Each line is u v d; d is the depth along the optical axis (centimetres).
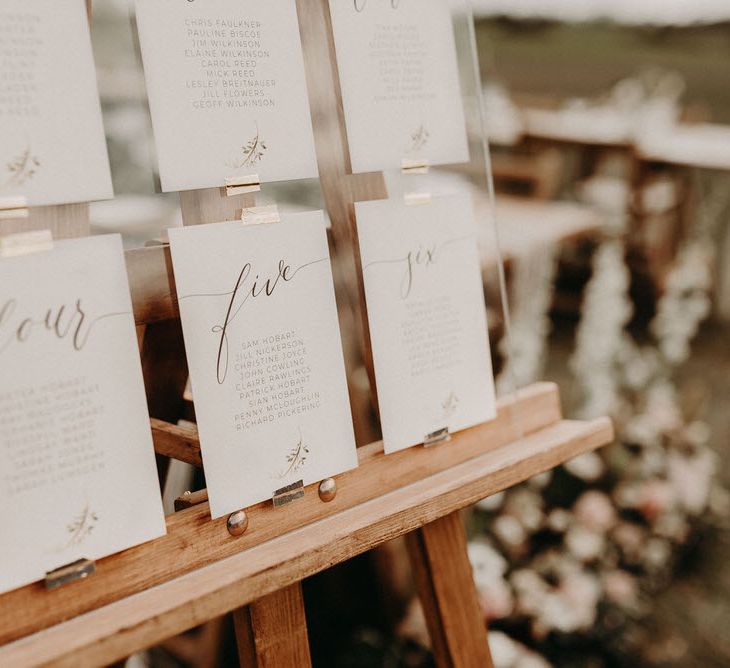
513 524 221
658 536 225
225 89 75
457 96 93
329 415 81
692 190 332
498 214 295
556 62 484
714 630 195
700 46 474
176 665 166
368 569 203
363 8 85
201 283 72
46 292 64
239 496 74
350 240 87
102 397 67
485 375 95
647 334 326
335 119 85
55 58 65
